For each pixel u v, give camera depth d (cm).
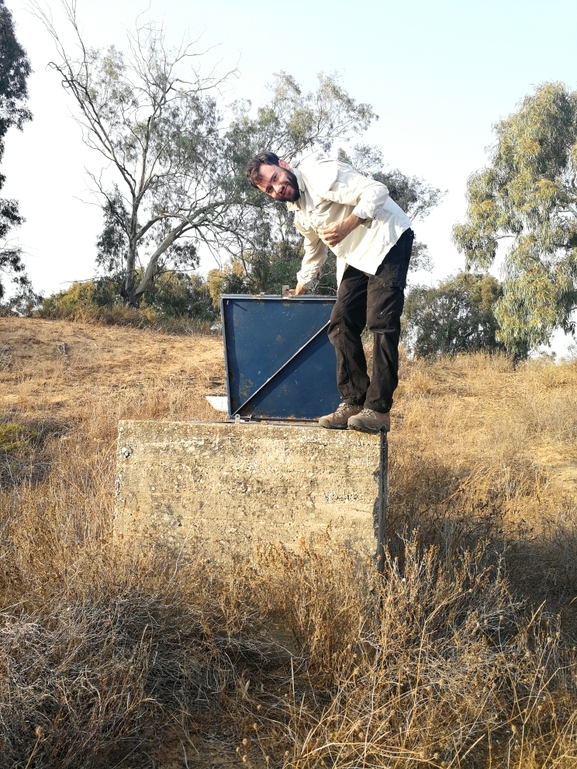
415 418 1027
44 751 285
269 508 428
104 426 888
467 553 431
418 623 357
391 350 409
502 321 2159
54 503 525
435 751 305
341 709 323
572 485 741
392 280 411
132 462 446
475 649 346
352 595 376
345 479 418
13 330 1473
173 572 392
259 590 400
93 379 1175
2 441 818
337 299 441
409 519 505
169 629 362
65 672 308
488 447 866
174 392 1055
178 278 2969
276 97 2888
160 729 319
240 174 2647
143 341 1538
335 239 404
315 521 422
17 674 298
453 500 568
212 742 314
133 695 315
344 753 300
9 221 2752
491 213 2250
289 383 484
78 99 2602
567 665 372
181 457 440
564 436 961
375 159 2984
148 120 2694
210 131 2766
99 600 351
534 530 562
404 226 418
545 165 2225
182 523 439
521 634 375
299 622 372
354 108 2862
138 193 2742
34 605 362
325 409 480
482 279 2898
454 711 314
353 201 411
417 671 324
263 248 2752
